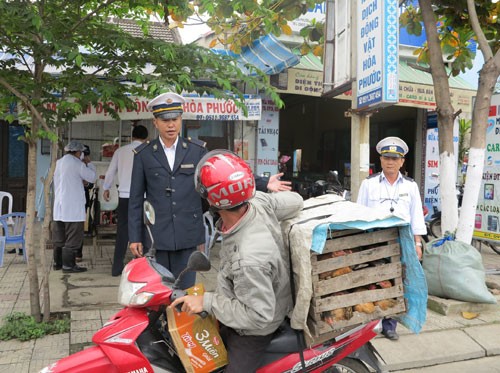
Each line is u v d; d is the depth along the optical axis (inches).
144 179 150.0
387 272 102.1
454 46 279.4
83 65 167.8
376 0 189.8
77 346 159.5
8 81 173.2
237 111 288.4
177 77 164.4
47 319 176.6
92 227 320.8
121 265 249.1
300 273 93.1
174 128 145.0
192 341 95.1
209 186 87.5
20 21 154.9
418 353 164.6
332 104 560.1
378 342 172.2
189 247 149.5
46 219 176.7
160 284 94.3
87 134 331.0
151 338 97.4
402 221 100.0
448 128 226.1
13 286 226.2
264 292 85.7
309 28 321.4
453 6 250.1
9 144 408.2
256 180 124.0
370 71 197.0
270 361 99.2
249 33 319.0
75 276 247.6
